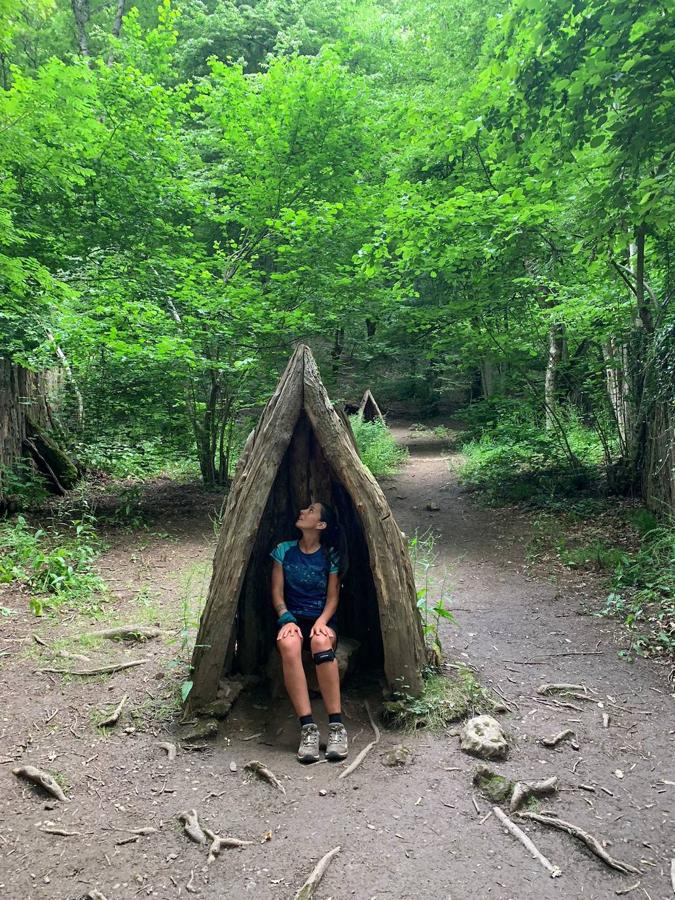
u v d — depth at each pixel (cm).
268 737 338
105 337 798
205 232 1384
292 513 399
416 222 826
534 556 696
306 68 964
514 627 506
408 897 224
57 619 488
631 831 262
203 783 294
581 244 761
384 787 290
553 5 503
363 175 1104
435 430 2067
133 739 330
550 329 964
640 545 638
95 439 970
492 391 1495
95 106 925
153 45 1052
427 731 338
